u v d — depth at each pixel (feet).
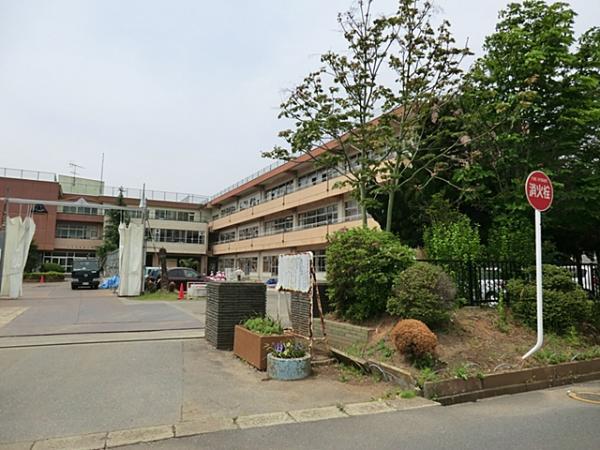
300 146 37.24
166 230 168.86
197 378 20.39
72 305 51.60
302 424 14.65
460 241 30.48
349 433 13.83
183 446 12.74
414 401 17.28
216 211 179.42
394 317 24.53
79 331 32.30
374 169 37.24
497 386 19.22
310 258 24.75
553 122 33.99
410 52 34.35
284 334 23.26
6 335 30.35
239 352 24.61
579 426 14.74
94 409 15.89
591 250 43.29
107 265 123.03
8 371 21.15
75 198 155.53
